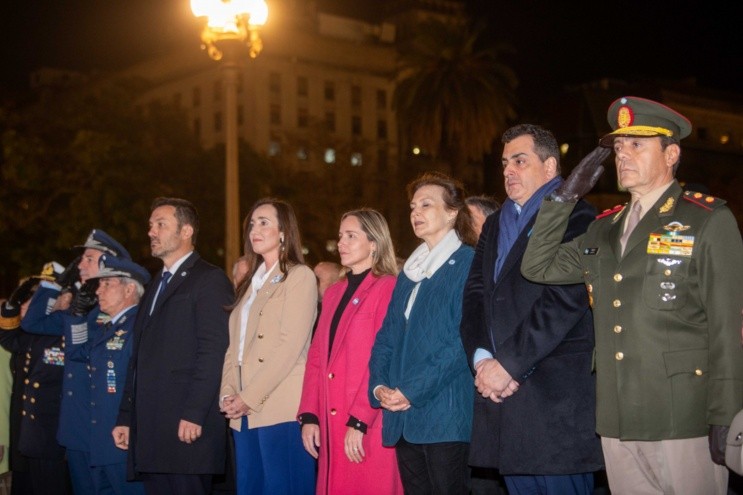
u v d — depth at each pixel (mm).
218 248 32938
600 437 4301
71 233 26297
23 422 7109
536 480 4586
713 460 3777
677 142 4098
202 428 5840
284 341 5660
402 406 4832
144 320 6137
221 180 32875
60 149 27812
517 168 4660
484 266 4699
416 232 5238
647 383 3900
